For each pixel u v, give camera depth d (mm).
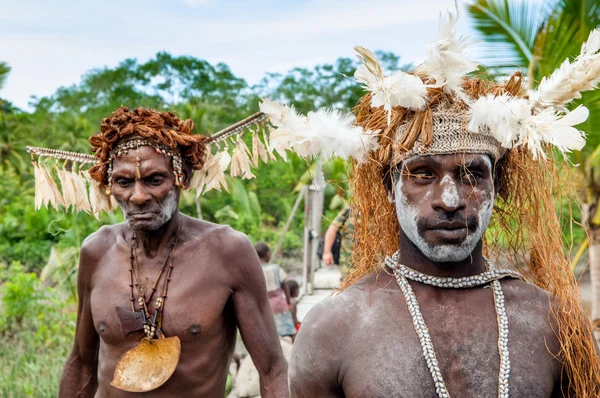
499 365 2027
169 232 3184
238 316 3203
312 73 47250
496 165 2248
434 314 2105
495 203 2383
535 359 2043
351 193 2439
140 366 3053
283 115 2139
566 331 2100
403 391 2014
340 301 2195
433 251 2059
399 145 2104
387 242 2402
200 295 3125
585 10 5098
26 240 16062
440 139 2049
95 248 3279
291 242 17875
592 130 5000
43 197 3508
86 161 3482
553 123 2037
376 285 2201
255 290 3217
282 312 7164
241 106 46125
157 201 3051
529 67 5195
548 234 2299
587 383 2104
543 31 5270
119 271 3195
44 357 7734
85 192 3506
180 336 3100
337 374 2113
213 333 3139
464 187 2059
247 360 6746
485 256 2457
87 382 3455
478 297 2131
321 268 13188
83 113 45438
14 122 32531
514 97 2137
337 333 2129
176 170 3088
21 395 6617
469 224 2041
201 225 3279
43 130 37656
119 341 3145
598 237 5664
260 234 17469
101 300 3189
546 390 2027
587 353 2123
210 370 3145
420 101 2037
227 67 52312
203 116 17391
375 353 2062
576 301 2188
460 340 2059
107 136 3023
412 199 2082
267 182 23828
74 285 9320
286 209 21047
